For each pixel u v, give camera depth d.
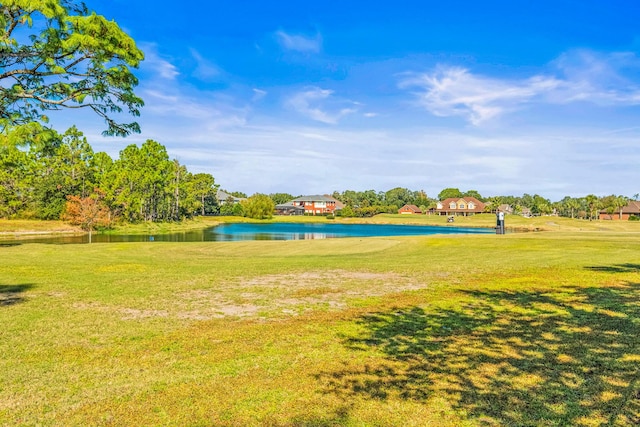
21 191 58.50
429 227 76.56
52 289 10.94
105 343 6.56
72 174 59.75
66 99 11.10
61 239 40.88
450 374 5.18
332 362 5.67
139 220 64.12
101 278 12.71
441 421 4.06
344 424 4.04
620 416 4.08
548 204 125.25
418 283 11.67
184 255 21.55
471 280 11.96
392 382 4.98
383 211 126.62
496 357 5.71
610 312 7.90
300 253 22.95
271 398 4.62
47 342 6.60
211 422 4.12
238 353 6.08
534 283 11.20
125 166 61.50
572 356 5.65
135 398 4.66
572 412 4.18
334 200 137.62
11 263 16.58
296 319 7.95
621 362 5.40
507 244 23.38
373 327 7.33
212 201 109.25
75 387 4.95
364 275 13.24
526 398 4.49
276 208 129.12
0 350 6.22
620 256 16.91
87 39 9.80
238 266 15.70
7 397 4.68
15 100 10.56
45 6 9.24
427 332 6.96
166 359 5.87
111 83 11.17
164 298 9.88
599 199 106.31
